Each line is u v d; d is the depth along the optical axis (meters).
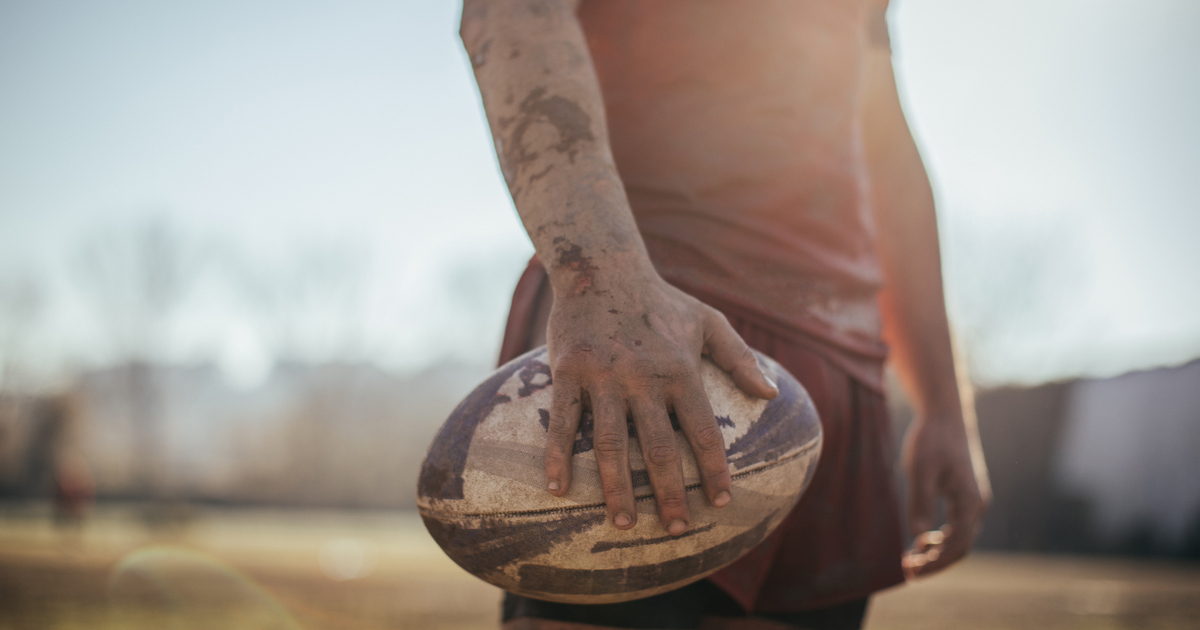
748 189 1.05
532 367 0.83
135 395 39.88
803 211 1.09
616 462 0.71
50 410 36.88
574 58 0.85
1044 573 12.31
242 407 44.53
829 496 1.08
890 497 1.16
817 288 1.07
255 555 13.67
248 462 42.44
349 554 14.69
